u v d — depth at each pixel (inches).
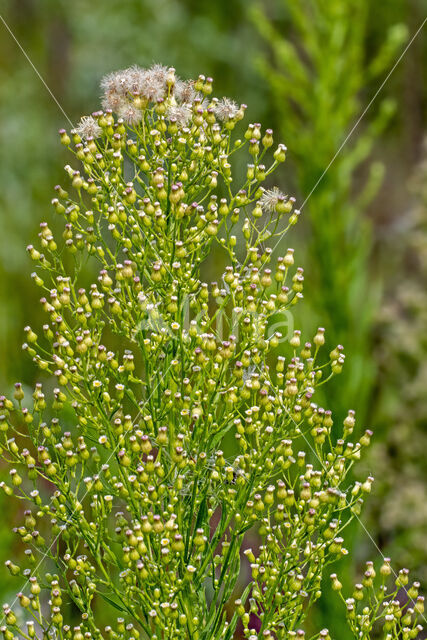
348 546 129.2
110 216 82.3
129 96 83.4
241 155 220.8
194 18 293.7
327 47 145.1
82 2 290.7
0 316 195.0
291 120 149.6
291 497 81.0
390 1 290.0
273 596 83.0
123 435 79.4
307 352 84.4
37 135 268.1
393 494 165.6
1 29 289.9
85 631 83.7
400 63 294.2
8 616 80.1
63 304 83.0
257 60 150.6
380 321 175.8
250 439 84.1
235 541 83.4
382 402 172.4
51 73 288.4
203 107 86.6
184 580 79.3
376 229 269.4
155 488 80.3
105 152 85.7
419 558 155.6
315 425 87.2
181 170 85.4
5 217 234.7
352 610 83.2
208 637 83.3
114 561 83.0
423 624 146.3
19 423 170.9
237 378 81.6
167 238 82.0
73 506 82.4
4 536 132.0
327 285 139.6
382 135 302.2
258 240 85.5
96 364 84.2
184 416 80.7
